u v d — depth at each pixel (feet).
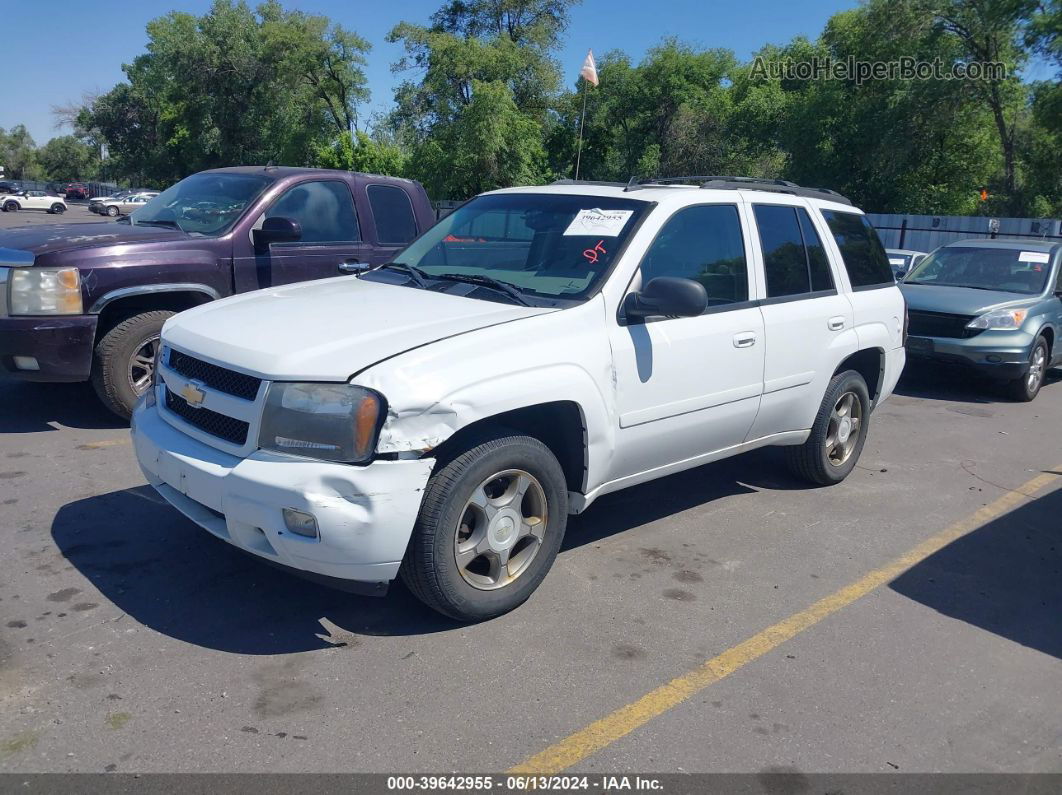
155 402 13.62
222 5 150.92
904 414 29.12
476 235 16.25
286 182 23.95
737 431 16.66
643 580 14.78
